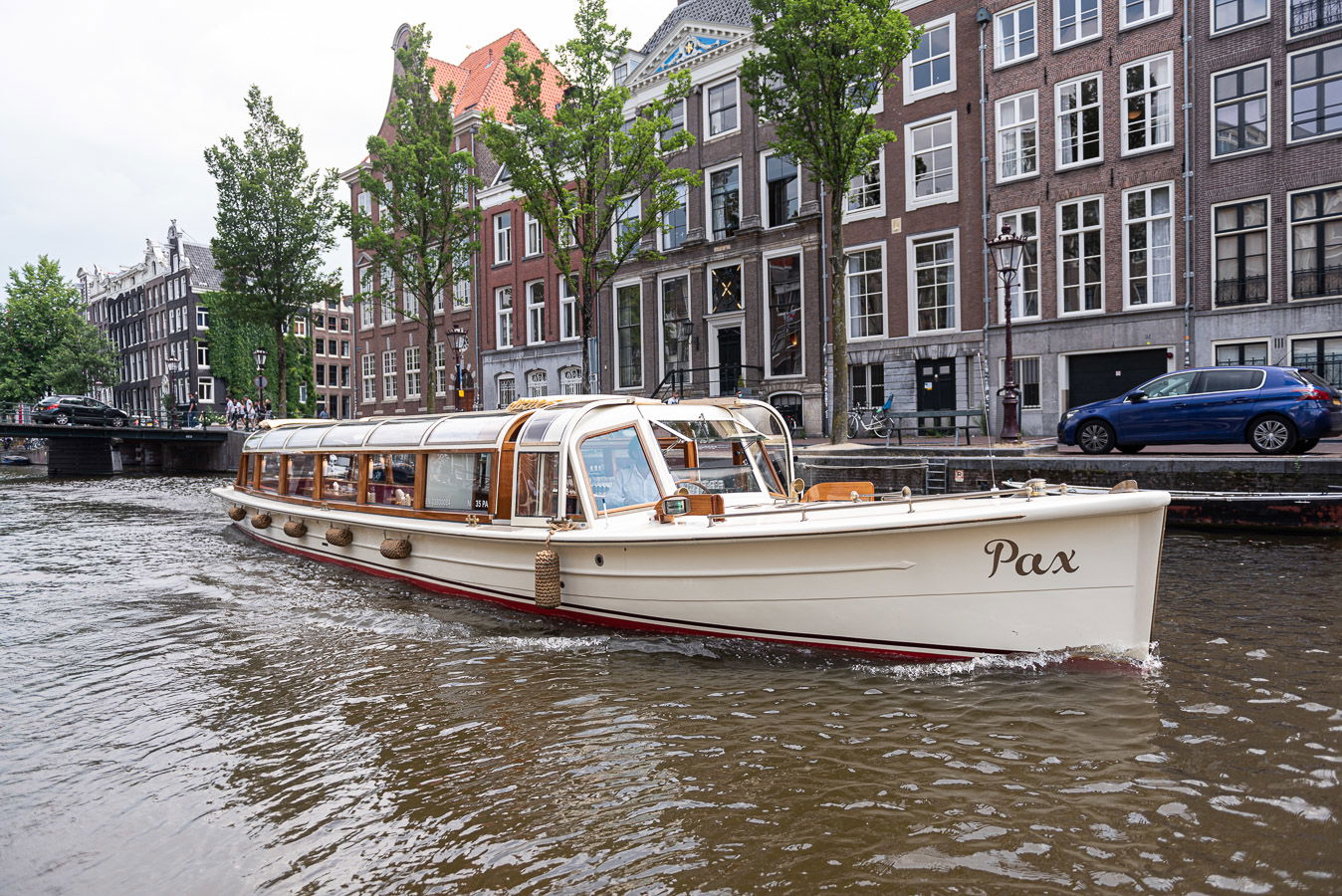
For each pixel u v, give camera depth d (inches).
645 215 836.6
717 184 1055.6
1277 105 684.7
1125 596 208.4
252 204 1362.0
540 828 155.1
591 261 852.0
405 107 1063.0
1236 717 191.0
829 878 134.2
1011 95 814.5
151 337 2501.2
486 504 322.0
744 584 248.4
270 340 2242.9
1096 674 217.8
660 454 307.6
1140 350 757.9
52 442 1481.3
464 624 300.5
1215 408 489.1
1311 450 499.5
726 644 256.2
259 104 1355.8
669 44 1085.8
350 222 1080.2
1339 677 215.2
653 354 1133.7
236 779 182.2
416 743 197.0
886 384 901.2
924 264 876.6
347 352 2551.7
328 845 153.0
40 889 142.6
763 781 169.0
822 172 698.8
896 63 669.3
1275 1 681.6
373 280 1641.2
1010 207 818.2
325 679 246.1
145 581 399.2
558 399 337.7
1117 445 531.5
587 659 253.6
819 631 240.5
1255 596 300.2
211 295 2172.7
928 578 223.1
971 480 548.1
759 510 264.7
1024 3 805.2
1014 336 815.7
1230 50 703.7
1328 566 344.5
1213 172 715.4
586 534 274.7
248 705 226.8
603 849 146.5
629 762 181.0
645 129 808.3
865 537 226.5
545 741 194.5
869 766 173.3
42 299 2089.1
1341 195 661.3
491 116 818.8
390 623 306.3
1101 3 766.5
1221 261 717.9
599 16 798.5
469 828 156.6
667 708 211.0
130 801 173.0
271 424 545.6
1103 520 206.1
